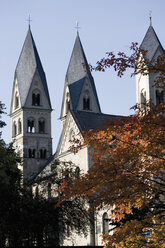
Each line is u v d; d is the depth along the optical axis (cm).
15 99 11825
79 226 3681
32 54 11606
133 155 1647
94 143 1730
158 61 1705
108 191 1634
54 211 3503
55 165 4038
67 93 11250
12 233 3497
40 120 11450
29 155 11169
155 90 7919
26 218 3403
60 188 1809
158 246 1662
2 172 3884
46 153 11294
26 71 11581
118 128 1677
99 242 6544
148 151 1636
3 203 3516
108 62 1656
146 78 7900
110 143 1719
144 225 1714
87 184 1661
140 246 1675
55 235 3662
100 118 7850
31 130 11419
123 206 1753
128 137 1670
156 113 1661
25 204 3506
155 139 1633
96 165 1670
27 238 3531
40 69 11612
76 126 7506
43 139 11338
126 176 1638
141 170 1677
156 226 1695
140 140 1667
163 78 1745
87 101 10969
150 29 8081
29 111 11356
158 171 1677
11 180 4194
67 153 7681
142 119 1639
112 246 1709
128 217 2752
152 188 1681
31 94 11450
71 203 3584
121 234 1700
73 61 11144
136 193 1667
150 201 1734
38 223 3447
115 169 1650
